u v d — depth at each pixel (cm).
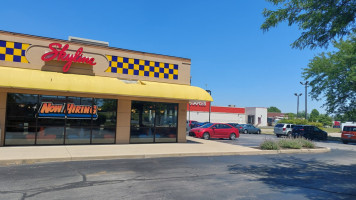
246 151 1396
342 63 2797
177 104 1675
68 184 682
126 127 1506
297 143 1650
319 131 2894
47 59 1296
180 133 1680
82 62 1365
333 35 785
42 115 1309
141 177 784
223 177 828
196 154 1268
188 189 674
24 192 604
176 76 1661
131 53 1523
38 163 945
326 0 740
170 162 1058
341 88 2877
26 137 1277
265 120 6938
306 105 4794
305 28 805
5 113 1236
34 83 1163
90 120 1416
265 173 917
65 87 1221
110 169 880
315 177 880
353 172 989
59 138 1344
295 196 651
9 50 1245
